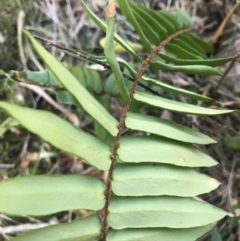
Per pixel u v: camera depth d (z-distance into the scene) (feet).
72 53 0.42
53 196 0.32
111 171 0.34
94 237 0.34
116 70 0.33
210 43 0.58
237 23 0.59
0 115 0.51
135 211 0.34
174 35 0.47
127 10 0.37
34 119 0.31
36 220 0.49
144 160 0.34
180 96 0.54
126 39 0.59
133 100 0.44
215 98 0.57
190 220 0.35
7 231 0.47
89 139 0.33
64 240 0.33
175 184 0.35
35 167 0.52
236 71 0.57
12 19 0.54
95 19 0.36
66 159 0.53
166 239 0.35
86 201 0.33
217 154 0.55
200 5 0.61
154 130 0.35
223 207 0.52
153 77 0.56
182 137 0.36
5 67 0.53
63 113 0.54
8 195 0.30
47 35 0.56
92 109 0.34
